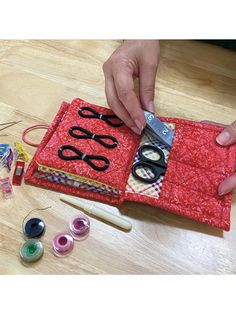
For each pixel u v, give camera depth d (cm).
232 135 64
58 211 62
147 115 66
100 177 61
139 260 58
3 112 77
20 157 69
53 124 70
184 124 67
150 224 61
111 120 69
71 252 58
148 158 65
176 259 58
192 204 59
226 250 59
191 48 92
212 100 80
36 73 85
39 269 56
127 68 69
